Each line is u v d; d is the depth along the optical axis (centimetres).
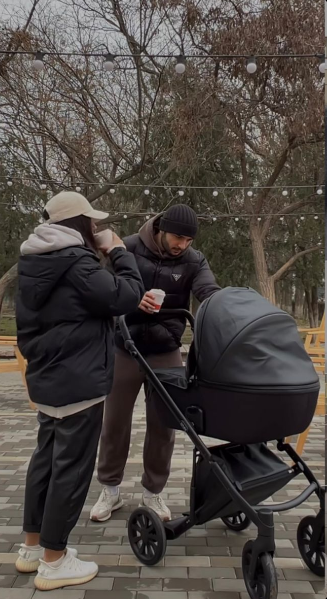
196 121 1173
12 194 1506
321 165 1465
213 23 1139
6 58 1048
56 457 224
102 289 217
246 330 214
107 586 235
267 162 1466
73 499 224
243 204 1525
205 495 237
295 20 1066
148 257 290
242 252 1744
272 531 205
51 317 222
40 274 218
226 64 1141
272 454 247
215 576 245
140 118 1212
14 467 409
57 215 233
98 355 226
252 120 1308
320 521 238
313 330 612
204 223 1670
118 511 321
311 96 1116
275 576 199
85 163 1228
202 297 282
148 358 296
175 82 1187
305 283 1992
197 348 226
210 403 224
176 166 1295
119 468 308
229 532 293
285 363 213
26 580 240
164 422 250
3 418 597
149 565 253
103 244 246
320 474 391
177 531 251
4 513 319
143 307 256
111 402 297
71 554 242
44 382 223
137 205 1340
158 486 298
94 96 1179
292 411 209
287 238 1878
